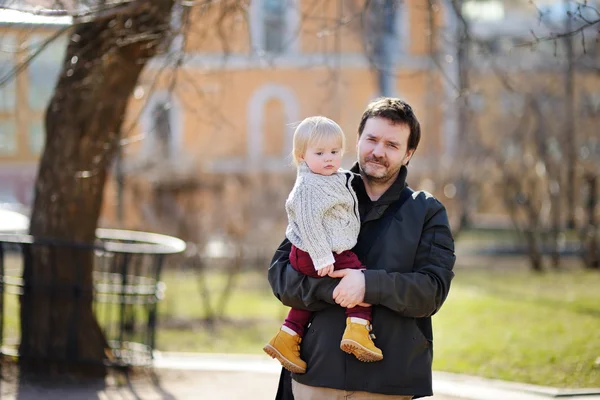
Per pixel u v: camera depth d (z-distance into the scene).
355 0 10.04
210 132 23.03
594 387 6.79
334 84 9.02
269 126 30.91
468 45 8.88
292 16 25.61
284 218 18.20
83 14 5.90
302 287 3.51
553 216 20.50
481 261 22.72
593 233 20.12
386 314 3.50
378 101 3.62
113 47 6.88
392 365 3.47
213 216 17.62
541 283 16.55
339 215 3.49
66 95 7.50
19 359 7.42
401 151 3.54
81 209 7.51
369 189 3.65
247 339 11.02
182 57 6.64
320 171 3.55
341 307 3.54
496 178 21.22
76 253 7.49
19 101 26.94
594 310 11.50
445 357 8.23
